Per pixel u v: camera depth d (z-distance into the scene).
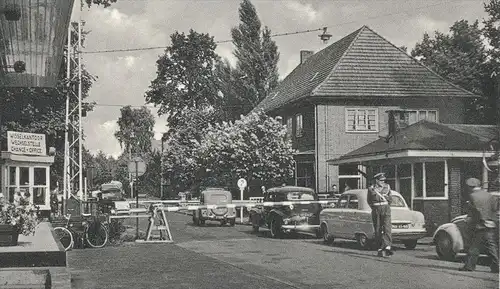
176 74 61.16
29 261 10.00
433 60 35.56
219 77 59.09
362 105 36.19
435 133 22.86
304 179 38.44
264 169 38.41
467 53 32.38
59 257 10.14
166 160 62.62
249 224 33.66
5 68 18.41
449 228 14.32
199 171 46.56
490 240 12.07
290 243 20.53
